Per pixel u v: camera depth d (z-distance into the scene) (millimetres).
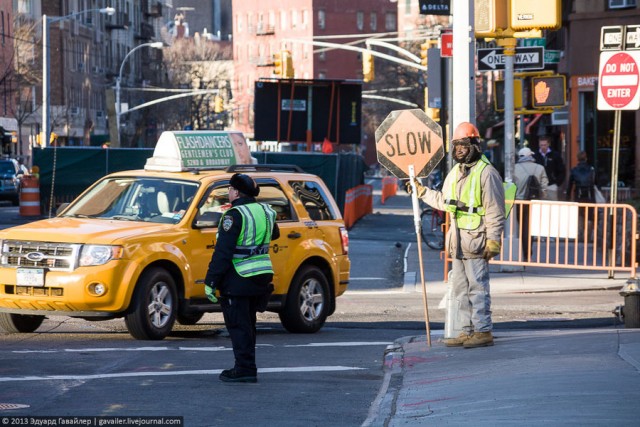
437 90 65438
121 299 29750
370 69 96062
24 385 22984
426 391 22781
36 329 33188
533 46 53688
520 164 52625
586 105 84750
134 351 28344
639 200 58781
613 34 40406
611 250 46906
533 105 51875
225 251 23562
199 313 34438
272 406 21562
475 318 27875
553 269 51406
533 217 46469
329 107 118812
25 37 173375
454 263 28328
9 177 124250
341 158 89812
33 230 30812
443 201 28203
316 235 34812
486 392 21875
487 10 34188
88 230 30594
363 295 44812
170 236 31062
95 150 94000
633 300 32750
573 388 21406
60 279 29781
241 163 38031
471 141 27219
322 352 29312
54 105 196375
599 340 27641
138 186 32969
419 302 42438
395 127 28641
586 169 60875
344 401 22297
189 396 22250
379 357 28453
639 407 19500
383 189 155875
